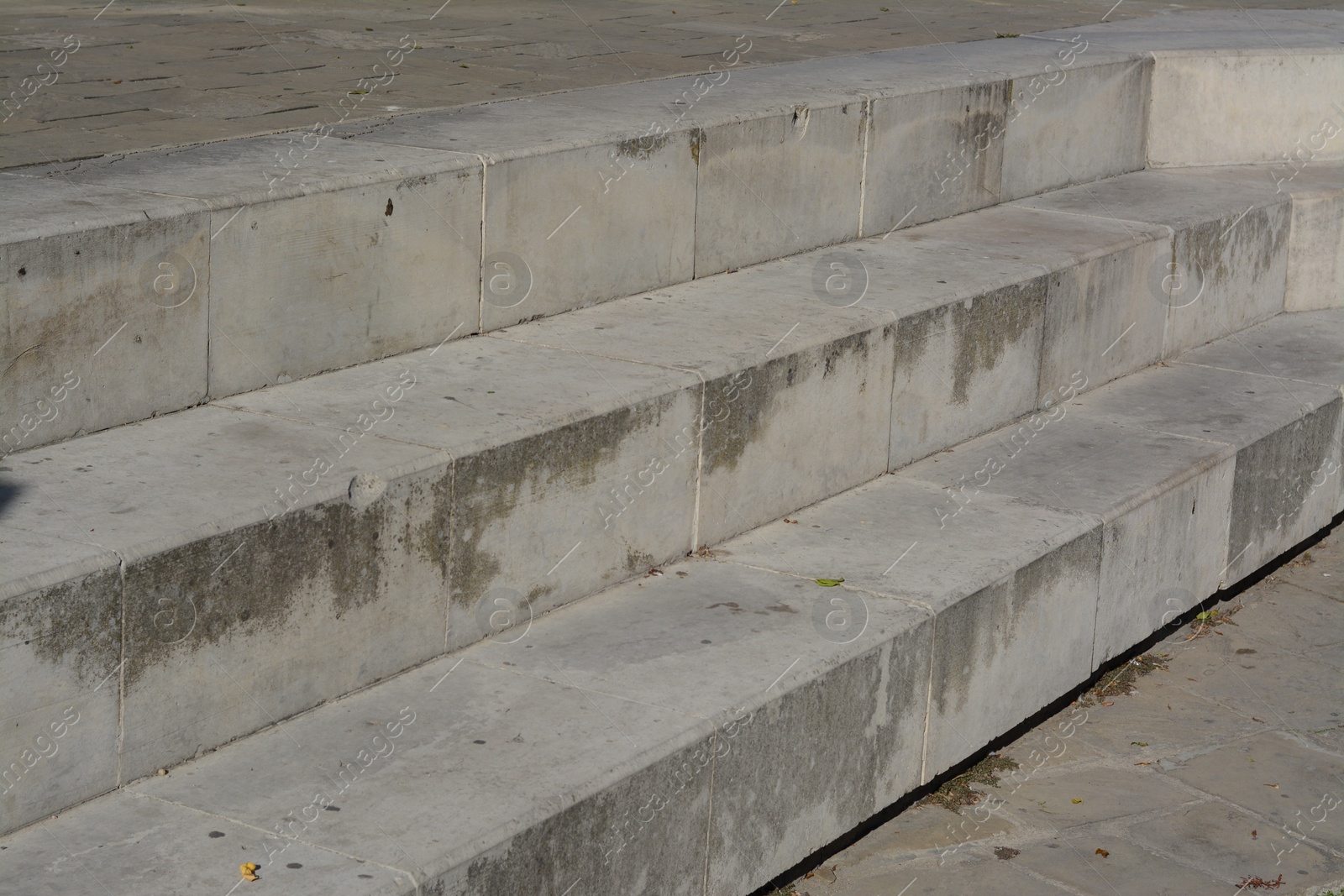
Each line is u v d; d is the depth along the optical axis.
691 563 5.08
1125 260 6.94
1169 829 4.96
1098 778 5.27
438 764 3.81
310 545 3.94
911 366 5.87
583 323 5.54
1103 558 5.58
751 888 4.32
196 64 7.52
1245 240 7.74
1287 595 6.80
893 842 4.84
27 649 3.39
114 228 4.21
